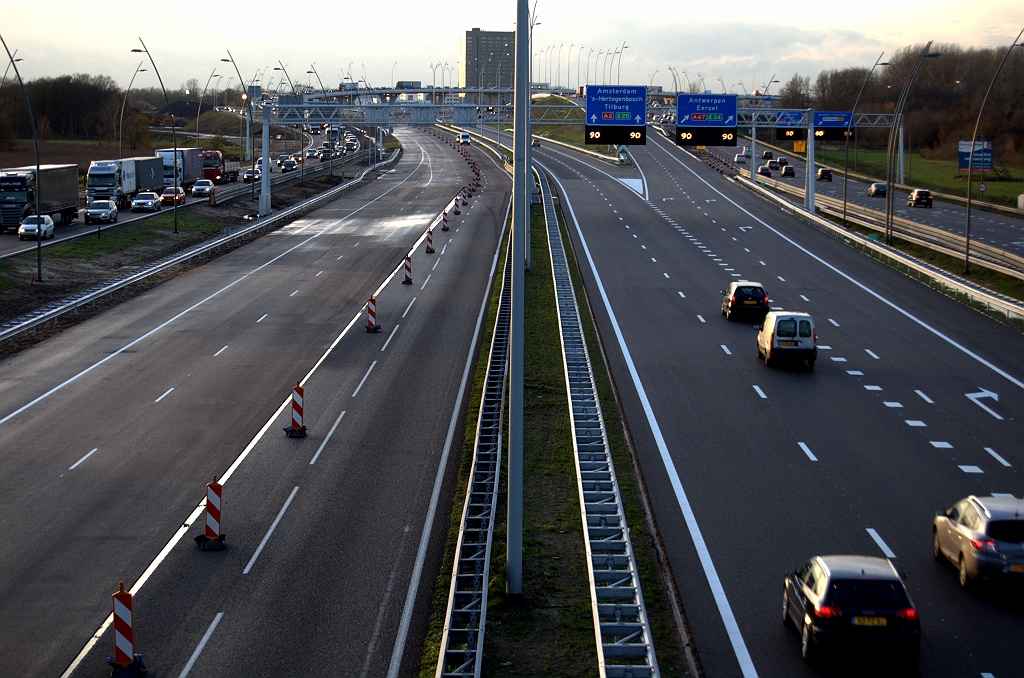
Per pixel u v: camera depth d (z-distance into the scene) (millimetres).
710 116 67438
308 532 19781
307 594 17062
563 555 18438
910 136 157750
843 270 54625
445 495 21781
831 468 23688
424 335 38500
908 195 104875
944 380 32406
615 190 99500
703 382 31719
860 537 19500
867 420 27781
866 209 83938
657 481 22703
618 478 22578
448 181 116500
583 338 36906
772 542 19250
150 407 28766
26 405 28969
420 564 18281
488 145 182250
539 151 159250
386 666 14672
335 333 38938
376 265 56344
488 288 48938
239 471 23359
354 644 15320
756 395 30250
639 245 63438
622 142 61125
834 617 13977
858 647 13836
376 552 18828
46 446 25188
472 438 25500
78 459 24203
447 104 92438
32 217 62719
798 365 34312
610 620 15594
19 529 19938
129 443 25438
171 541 19359
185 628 15844
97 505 21234
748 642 15289
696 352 35938
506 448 24531
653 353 35688
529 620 15930
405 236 69062
